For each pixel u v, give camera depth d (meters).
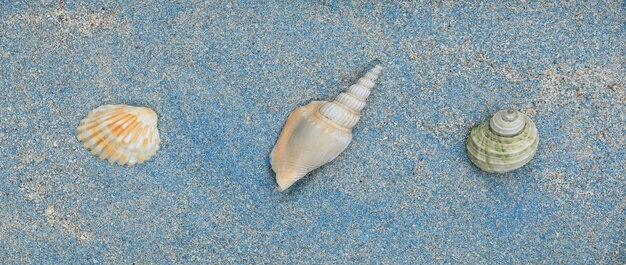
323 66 0.44
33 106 0.44
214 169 0.44
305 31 0.44
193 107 0.44
